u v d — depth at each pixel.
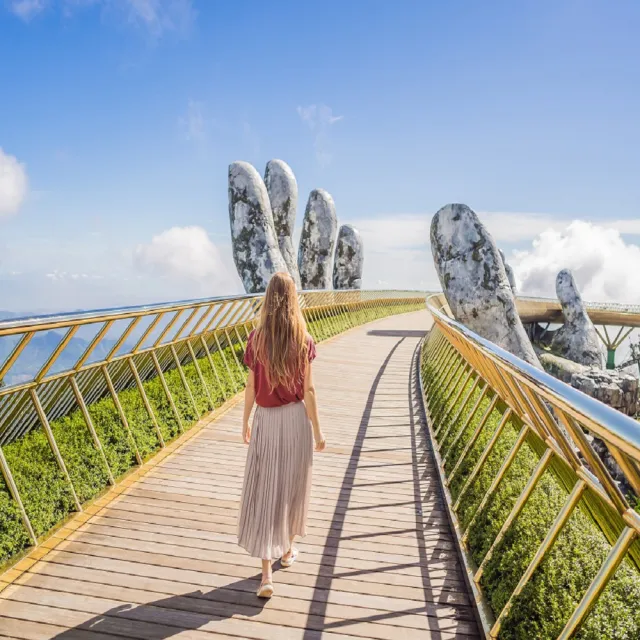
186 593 3.09
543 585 2.58
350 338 18.25
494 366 3.59
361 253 27.28
